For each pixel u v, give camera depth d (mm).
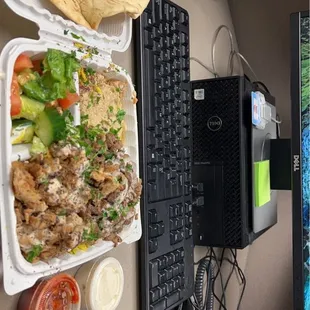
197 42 1078
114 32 659
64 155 506
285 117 1283
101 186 559
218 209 996
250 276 1306
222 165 993
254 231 1021
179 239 849
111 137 619
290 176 1129
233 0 1282
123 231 647
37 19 517
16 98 478
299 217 959
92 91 613
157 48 792
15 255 459
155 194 777
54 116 513
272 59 1284
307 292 965
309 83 970
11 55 469
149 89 768
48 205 490
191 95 1006
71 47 562
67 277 574
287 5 1240
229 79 987
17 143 493
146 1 674
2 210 450
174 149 847
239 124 979
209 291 1028
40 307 534
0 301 514
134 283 751
